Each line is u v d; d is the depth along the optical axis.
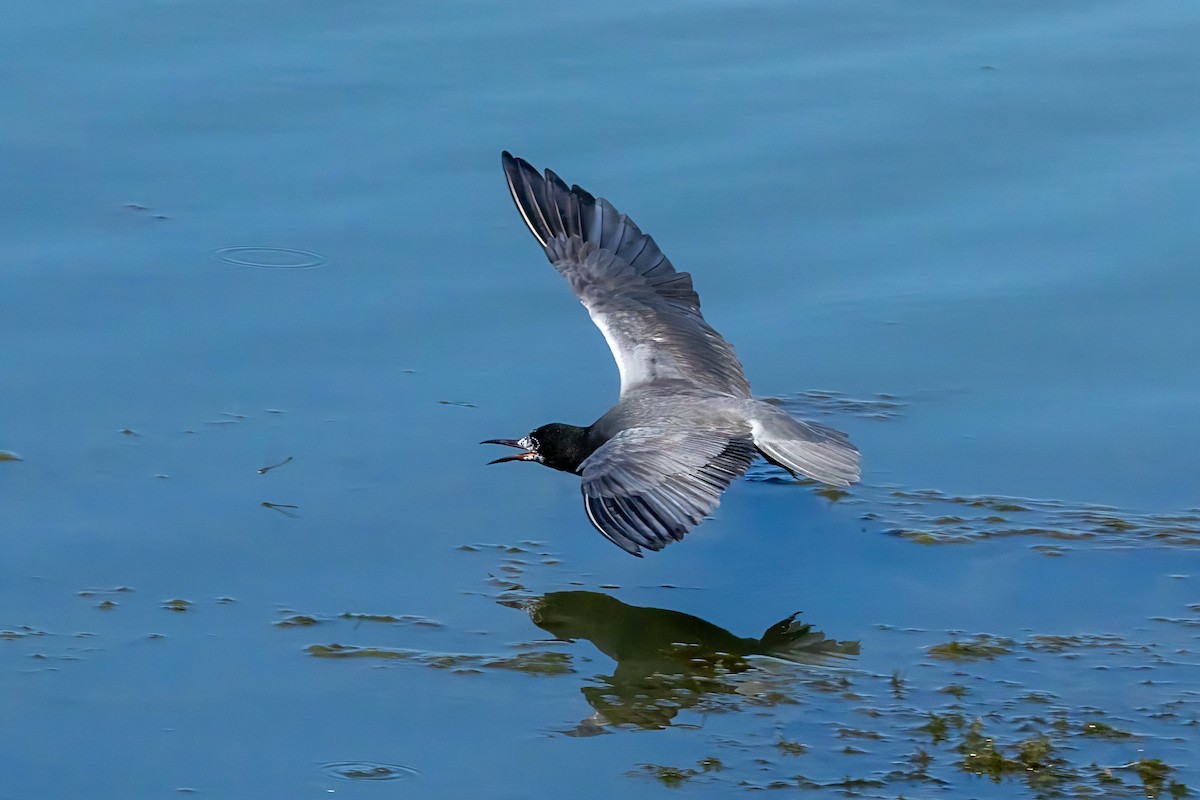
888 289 18.05
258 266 18.05
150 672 12.48
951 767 11.19
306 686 12.32
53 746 11.55
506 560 14.14
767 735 11.66
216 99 20.72
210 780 11.16
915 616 13.27
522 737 11.70
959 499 15.00
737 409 13.09
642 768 11.27
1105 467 15.38
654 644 12.97
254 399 16.20
